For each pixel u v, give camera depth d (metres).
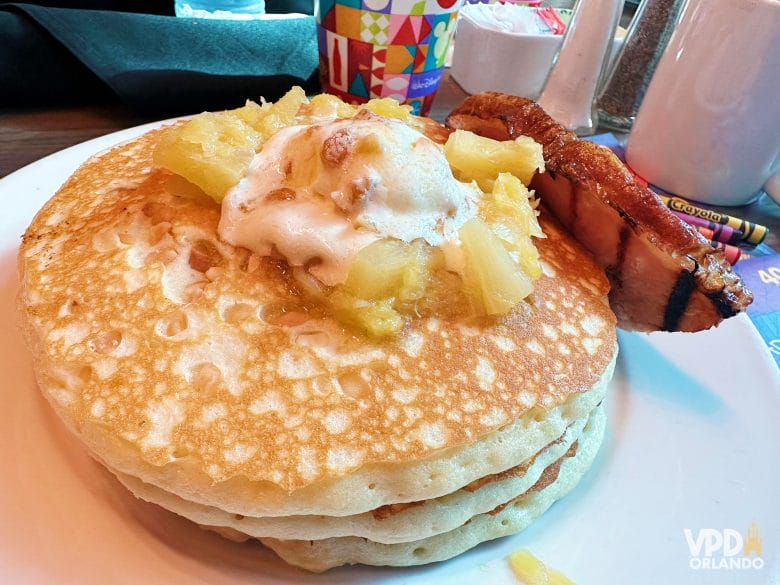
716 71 0.31
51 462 0.17
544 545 0.17
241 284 0.16
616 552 0.17
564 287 0.19
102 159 0.22
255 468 0.14
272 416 0.14
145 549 0.16
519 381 0.16
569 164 0.20
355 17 0.31
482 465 0.15
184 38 0.36
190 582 0.15
